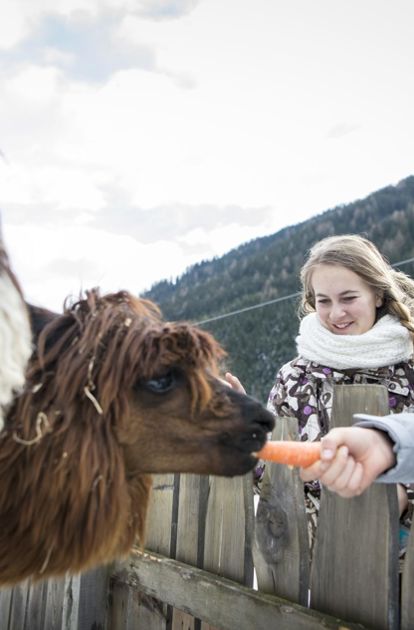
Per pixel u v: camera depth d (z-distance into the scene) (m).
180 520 2.76
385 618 1.86
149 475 2.15
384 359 2.59
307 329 2.86
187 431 1.94
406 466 1.77
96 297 2.03
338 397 2.16
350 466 1.73
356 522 2.00
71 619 3.07
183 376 1.95
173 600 2.60
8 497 1.85
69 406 1.83
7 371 1.70
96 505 1.85
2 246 1.74
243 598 2.24
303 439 2.68
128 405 1.89
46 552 1.88
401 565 2.17
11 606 3.81
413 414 1.88
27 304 2.00
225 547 2.46
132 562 2.92
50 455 1.83
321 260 2.85
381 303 2.89
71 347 1.89
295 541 2.15
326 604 2.06
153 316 2.11
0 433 1.80
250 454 1.96
